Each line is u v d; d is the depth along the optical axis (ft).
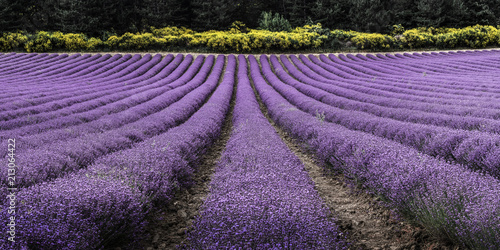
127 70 88.02
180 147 18.58
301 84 68.49
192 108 42.68
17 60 98.22
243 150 17.35
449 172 11.78
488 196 9.15
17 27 126.82
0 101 40.63
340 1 166.91
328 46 129.18
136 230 10.37
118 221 9.34
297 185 12.01
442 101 39.22
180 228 12.41
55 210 8.04
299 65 100.68
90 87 61.72
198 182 18.38
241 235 7.80
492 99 38.14
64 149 16.49
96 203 9.05
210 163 22.67
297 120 29.76
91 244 7.89
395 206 12.82
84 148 17.37
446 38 131.23
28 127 26.20
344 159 17.48
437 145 18.16
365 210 13.92
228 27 161.99
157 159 14.93
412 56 117.91
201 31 162.71
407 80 65.46
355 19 161.99
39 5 137.90
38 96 48.32
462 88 51.90
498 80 57.67
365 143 17.29
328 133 21.81
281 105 41.78
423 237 10.79
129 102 43.47
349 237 11.44
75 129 24.45
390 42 128.98
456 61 95.30
